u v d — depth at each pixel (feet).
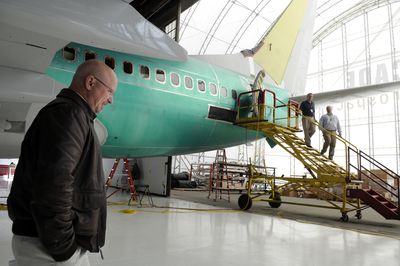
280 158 108.17
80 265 5.69
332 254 15.21
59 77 21.67
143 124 27.14
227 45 98.37
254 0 84.94
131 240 16.29
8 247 14.19
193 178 83.30
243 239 17.81
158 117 28.02
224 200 44.57
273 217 27.68
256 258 13.91
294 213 32.30
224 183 62.90
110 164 66.03
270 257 14.17
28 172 5.22
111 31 15.58
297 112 36.68
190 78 30.89
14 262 5.78
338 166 31.60
